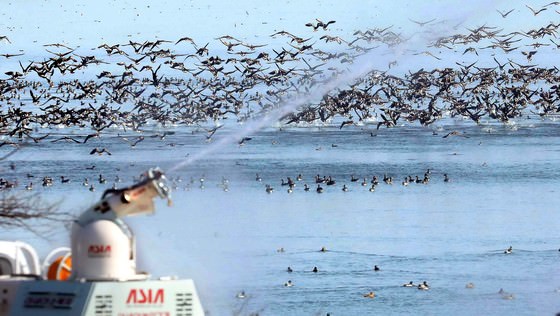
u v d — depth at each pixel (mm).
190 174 146375
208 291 69562
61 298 15961
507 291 83125
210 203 125188
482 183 154625
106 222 16281
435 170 165750
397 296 81750
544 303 79812
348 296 81125
